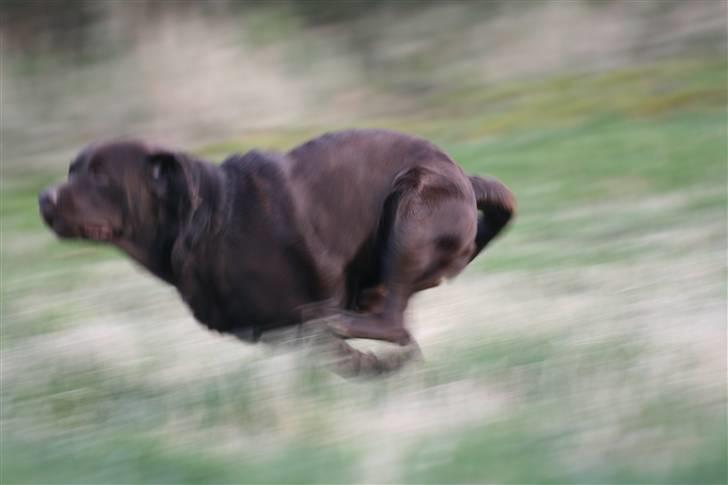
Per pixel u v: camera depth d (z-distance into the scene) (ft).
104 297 51.11
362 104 104.32
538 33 112.57
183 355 37.22
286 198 31.58
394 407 28.60
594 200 65.62
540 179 72.59
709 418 24.45
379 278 33.55
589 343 33.06
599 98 97.19
